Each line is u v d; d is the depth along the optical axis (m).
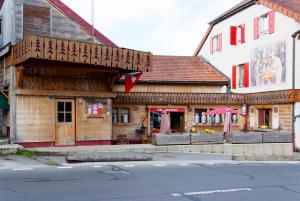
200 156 17.91
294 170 13.99
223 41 30.59
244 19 27.92
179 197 9.09
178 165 14.52
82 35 21.12
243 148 21.23
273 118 24.70
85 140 20.31
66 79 19.84
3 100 19.47
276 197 9.33
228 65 29.72
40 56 16.20
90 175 11.70
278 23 24.14
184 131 26.45
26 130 18.75
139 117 25.73
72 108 20.06
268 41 25.14
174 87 27.27
